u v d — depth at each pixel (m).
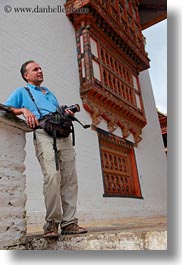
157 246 2.20
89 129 7.62
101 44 8.79
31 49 6.35
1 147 2.61
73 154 2.95
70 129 2.91
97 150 7.73
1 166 2.57
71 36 8.02
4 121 2.61
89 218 6.61
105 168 8.11
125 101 9.42
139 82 11.88
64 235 2.64
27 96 2.89
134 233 2.32
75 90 7.51
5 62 5.52
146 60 11.27
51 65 6.89
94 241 2.46
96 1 8.18
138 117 10.05
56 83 6.89
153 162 11.38
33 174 5.42
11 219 2.54
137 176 9.70
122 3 10.55
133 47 10.28
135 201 9.10
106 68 8.73
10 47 5.77
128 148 9.62
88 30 8.11
